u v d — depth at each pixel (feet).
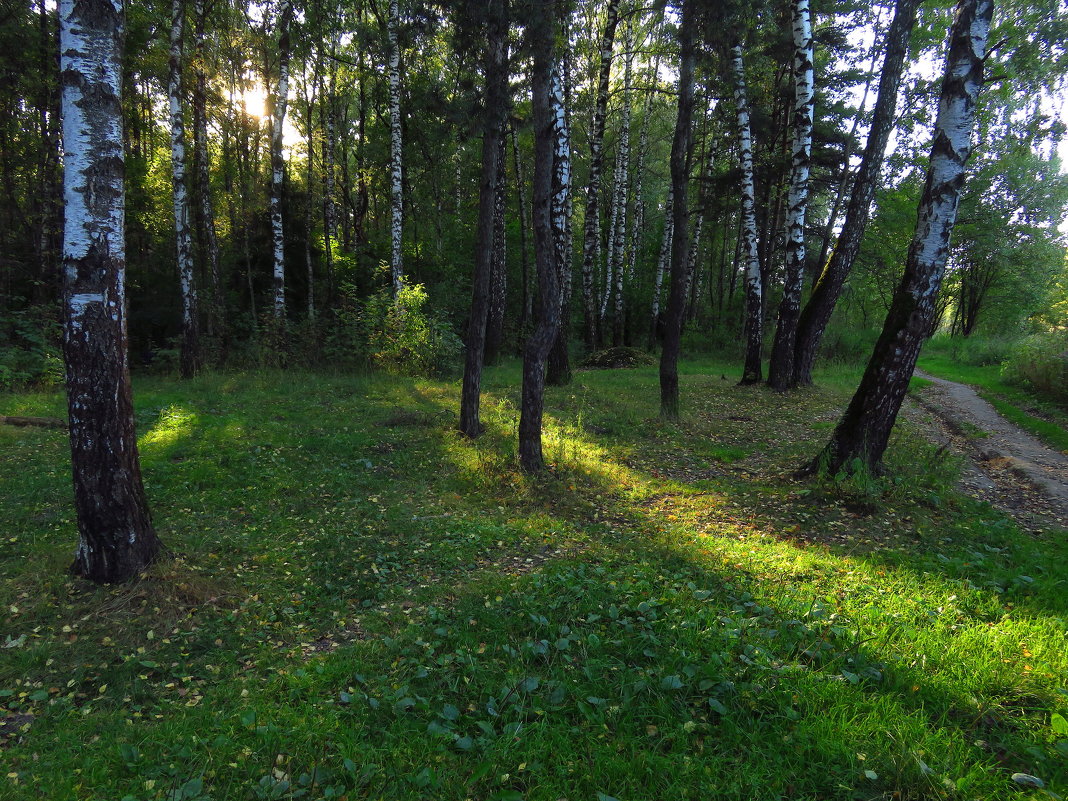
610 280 91.56
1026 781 8.45
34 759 9.56
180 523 19.74
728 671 11.02
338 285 72.95
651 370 67.46
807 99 47.52
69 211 13.64
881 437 22.80
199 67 60.39
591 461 27.78
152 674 12.16
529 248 92.99
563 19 25.71
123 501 14.83
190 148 76.38
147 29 62.75
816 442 32.91
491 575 16.57
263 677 12.10
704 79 59.77
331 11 68.08
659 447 31.96
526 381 25.43
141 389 43.62
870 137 48.26
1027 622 13.09
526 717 10.27
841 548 18.12
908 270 21.95
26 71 55.77
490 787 8.75
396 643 12.89
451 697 10.95
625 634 12.77
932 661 11.54
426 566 17.52
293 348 55.31
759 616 13.41
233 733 10.05
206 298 60.18
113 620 13.66
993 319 130.00
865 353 78.79
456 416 35.29
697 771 8.85
